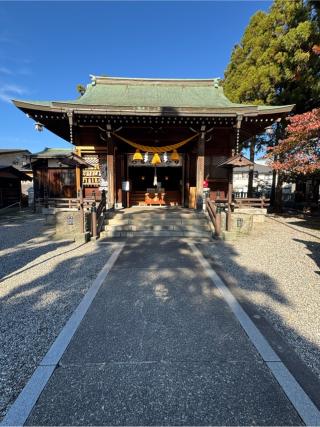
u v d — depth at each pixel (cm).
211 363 239
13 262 553
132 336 281
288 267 518
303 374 226
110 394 204
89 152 1120
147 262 545
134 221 866
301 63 1132
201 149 980
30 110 866
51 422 181
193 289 407
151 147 1006
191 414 187
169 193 1316
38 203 1571
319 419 184
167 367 234
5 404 196
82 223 777
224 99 1136
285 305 357
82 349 259
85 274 475
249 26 1423
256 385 213
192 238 774
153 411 189
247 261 555
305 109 1256
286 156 977
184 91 1202
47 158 1514
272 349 260
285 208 1673
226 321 313
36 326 303
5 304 359
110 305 353
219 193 1110
